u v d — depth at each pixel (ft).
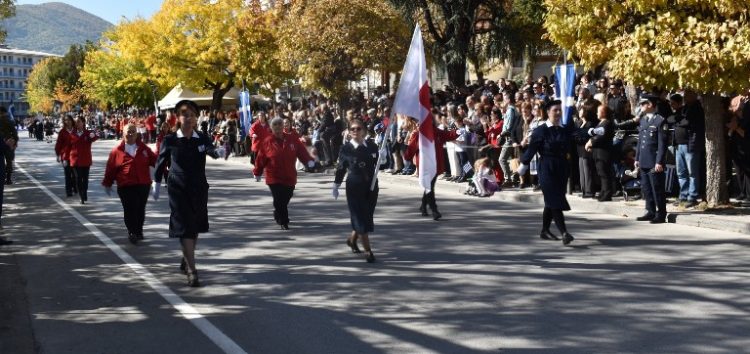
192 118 27.55
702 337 19.98
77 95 340.18
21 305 25.13
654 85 40.73
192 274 27.20
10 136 58.49
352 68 93.97
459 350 19.36
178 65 140.87
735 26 36.73
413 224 40.86
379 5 90.33
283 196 39.47
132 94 213.66
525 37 94.48
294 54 94.17
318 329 21.52
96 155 121.70
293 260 31.53
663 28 38.75
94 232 40.22
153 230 40.27
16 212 50.70
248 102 100.32
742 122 42.68
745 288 25.16
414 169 68.23
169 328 22.00
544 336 20.39
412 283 26.89
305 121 87.10
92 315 23.65
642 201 45.60
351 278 27.91
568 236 33.40
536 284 26.32
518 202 49.60
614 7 40.45
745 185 43.09
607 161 45.98
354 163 30.48
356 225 30.55
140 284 27.76
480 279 27.27
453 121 61.67
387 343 20.10
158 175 27.53
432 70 106.63
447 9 89.40
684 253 31.24
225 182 69.41
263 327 21.85
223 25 135.13
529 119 54.24
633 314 22.31
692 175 41.96
